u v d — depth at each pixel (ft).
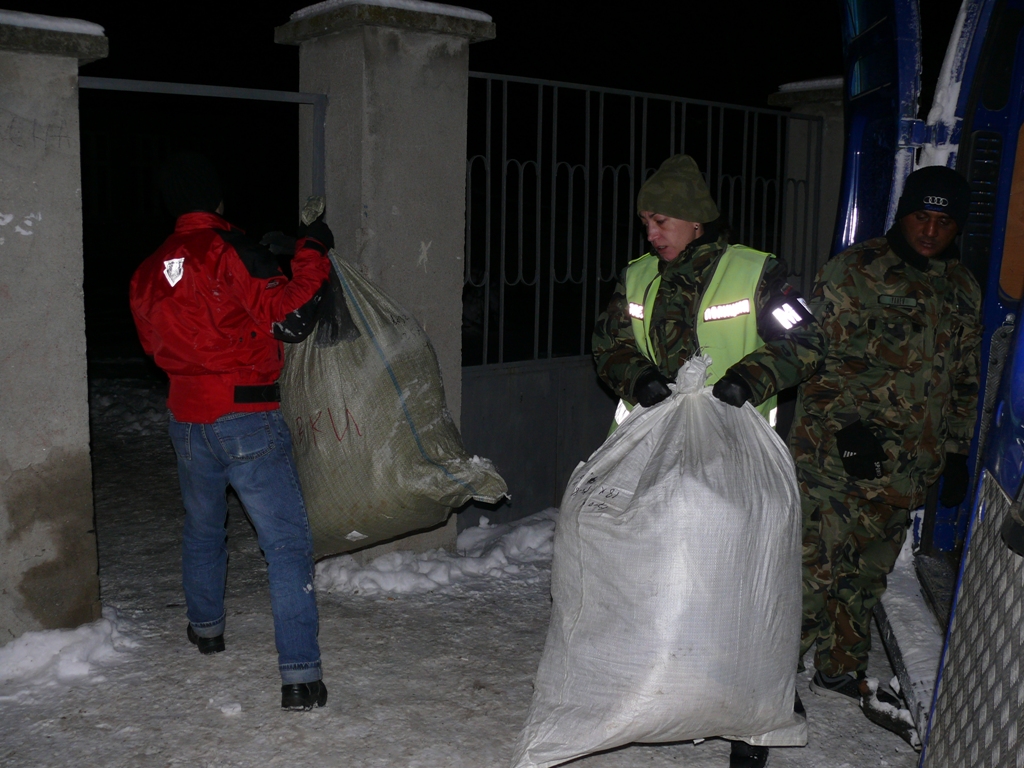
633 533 7.82
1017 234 11.25
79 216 10.68
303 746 9.42
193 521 10.58
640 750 9.54
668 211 8.43
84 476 11.18
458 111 13.47
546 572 14.11
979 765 6.07
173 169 9.68
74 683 10.50
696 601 7.70
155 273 9.51
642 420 8.47
